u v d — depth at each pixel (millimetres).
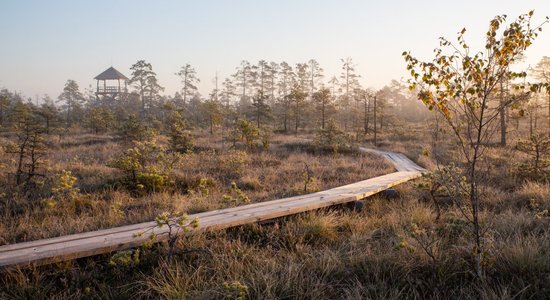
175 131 18078
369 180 10477
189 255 4629
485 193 8281
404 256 4441
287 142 23203
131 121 21938
